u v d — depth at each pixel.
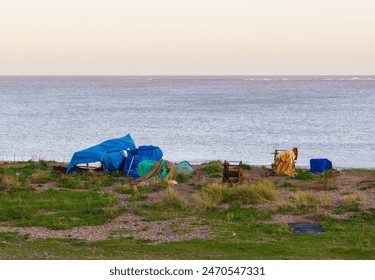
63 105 151.00
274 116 111.44
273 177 38.00
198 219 25.78
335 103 156.62
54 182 35.16
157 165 36.22
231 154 60.62
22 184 33.75
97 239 22.25
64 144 70.25
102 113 122.12
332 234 22.80
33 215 26.44
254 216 26.11
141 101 173.12
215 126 92.44
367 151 61.78
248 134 80.00
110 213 26.30
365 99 179.25
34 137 77.31
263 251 20.09
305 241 21.66
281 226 23.95
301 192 30.00
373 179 36.66
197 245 21.08
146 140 74.06
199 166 42.03
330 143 69.06
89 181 35.12
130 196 30.94
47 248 20.56
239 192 29.95
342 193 31.53
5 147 66.62
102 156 38.41
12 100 176.38
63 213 26.84
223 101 173.00
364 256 19.22
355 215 26.05
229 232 23.14
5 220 25.61
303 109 132.00
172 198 28.66
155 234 23.05
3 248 20.47
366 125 90.88
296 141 71.38
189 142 71.50
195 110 131.12
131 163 38.41
